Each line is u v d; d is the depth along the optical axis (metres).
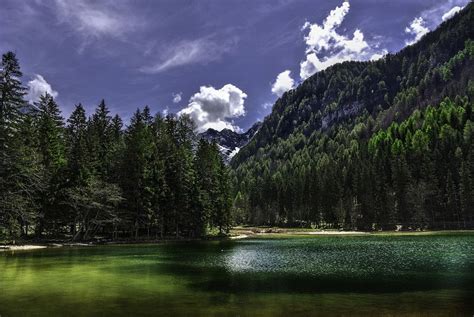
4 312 16.75
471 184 104.50
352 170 131.75
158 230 74.44
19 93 49.53
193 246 56.34
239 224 153.38
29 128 60.62
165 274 27.81
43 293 20.81
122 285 23.28
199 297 19.91
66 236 64.94
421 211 107.88
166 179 73.06
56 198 59.72
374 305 18.00
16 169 48.78
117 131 85.81
